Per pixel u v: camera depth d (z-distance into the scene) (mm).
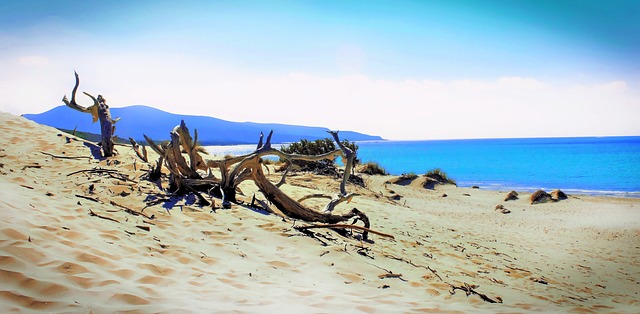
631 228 11438
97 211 5359
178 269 3906
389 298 4023
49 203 5113
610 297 5598
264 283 3980
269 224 6336
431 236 8656
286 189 11695
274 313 3055
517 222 12586
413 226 9523
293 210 7672
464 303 4273
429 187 19031
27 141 9844
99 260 3508
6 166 7387
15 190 5348
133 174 8148
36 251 3256
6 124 10914
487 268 6531
